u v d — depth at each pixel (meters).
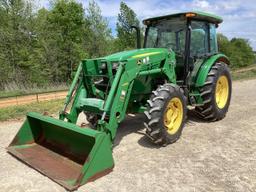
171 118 5.17
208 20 6.60
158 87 5.25
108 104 4.37
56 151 4.61
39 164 4.27
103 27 27.14
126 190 3.67
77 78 5.08
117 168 4.27
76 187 3.65
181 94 5.22
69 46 23.73
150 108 4.83
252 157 4.64
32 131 4.99
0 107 9.01
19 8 20.23
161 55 5.40
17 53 19.94
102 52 27.08
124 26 30.23
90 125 5.62
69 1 25.31
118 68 4.59
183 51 6.11
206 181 3.88
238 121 6.70
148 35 6.72
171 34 6.30
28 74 20.05
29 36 20.84
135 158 4.64
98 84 5.09
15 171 4.21
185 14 5.79
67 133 4.46
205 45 6.64
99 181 3.87
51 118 4.64
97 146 3.89
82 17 26.17
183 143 5.27
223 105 6.78
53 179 3.86
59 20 25.00
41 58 21.64
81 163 4.18
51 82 20.97
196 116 7.12
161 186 3.77
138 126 6.41
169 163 4.44
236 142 5.32
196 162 4.47
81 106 5.06
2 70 18.48
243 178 3.96
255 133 5.82
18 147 4.82
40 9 23.12
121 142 5.40
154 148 5.05
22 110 8.27
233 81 15.26
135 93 5.36
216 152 4.85
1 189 3.75
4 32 19.36
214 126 6.30
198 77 6.19
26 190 3.71
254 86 13.04
